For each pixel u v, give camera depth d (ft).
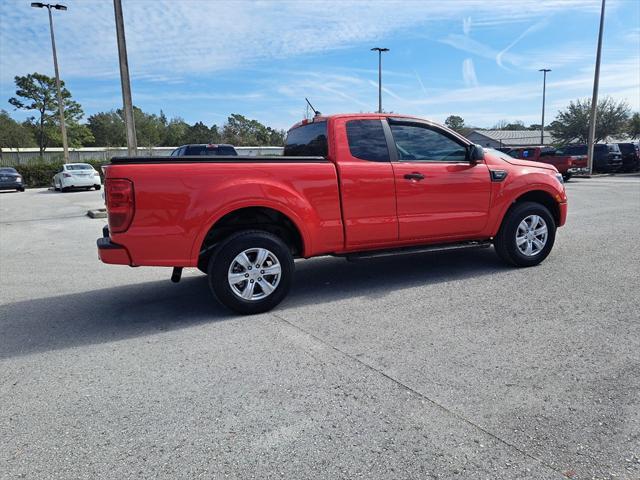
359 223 16.19
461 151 18.38
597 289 16.28
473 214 18.25
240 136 254.06
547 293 16.05
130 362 11.76
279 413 9.22
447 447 8.02
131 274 21.47
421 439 8.26
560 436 8.21
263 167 14.76
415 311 14.80
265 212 15.46
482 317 14.01
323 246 15.89
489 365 10.91
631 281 17.10
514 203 19.66
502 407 9.15
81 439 8.56
